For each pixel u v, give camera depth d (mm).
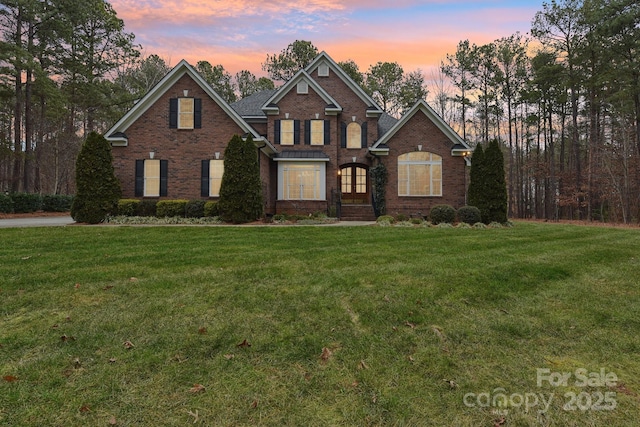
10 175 38656
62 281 5684
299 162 20578
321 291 5395
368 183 22328
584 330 4211
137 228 12359
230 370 3229
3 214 21172
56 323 4145
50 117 33188
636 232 13812
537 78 33031
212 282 5781
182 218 16047
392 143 19719
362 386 3018
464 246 9430
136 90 40188
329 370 3266
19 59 24359
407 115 19516
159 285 5562
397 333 4059
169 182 18156
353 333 4039
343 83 22562
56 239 9672
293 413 2656
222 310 4605
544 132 38781
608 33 26344
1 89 28031
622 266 7441
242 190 15406
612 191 29484
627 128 29328
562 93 33875
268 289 5461
